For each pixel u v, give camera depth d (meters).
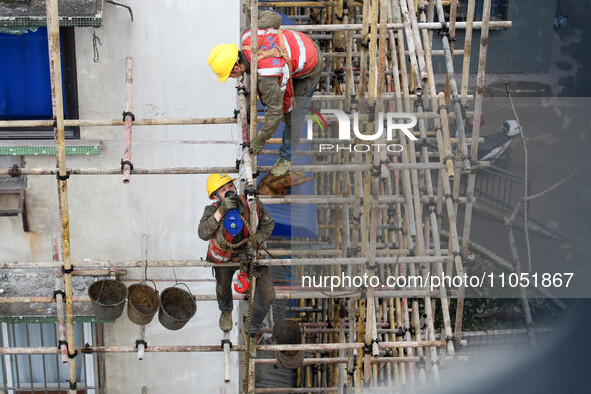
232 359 12.92
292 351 11.88
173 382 13.12
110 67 11.82
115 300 11.22
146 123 10.68
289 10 19.27
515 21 16.58
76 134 12.00
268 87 9.14
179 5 11.68
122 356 13.02
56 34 9.17
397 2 13.03
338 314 14.72
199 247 12.62
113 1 11.46
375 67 10.41
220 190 10.09
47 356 13.31
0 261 12.53
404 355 15.35
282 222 13.18
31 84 12.02
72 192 12.26
